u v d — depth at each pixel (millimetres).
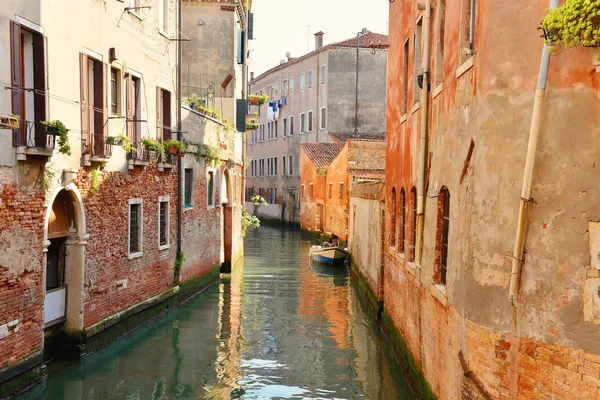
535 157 6148
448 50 8500
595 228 5906
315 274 23172
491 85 6531
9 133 9148
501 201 6484
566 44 5703
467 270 6895
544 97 6082
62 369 11039
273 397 10078
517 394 6332
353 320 15625
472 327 6770
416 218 10891
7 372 9266
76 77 11234
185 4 22875
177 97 16516
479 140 6688
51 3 10328
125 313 13430
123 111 13273
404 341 11367
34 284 9914
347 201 30844
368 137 40406
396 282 12625
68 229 11500
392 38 14695
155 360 11836
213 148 19312
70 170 10844
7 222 9188
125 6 13281
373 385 10703
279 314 16141
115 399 9773
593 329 5871
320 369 11562
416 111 10844
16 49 9352
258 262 26312
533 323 6234
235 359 12070
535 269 6219
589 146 5945
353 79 43625
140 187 14070
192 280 17938
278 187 51938
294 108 49469
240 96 27016
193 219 17891
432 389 8781
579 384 5934
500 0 6457
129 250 13594
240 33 25906
